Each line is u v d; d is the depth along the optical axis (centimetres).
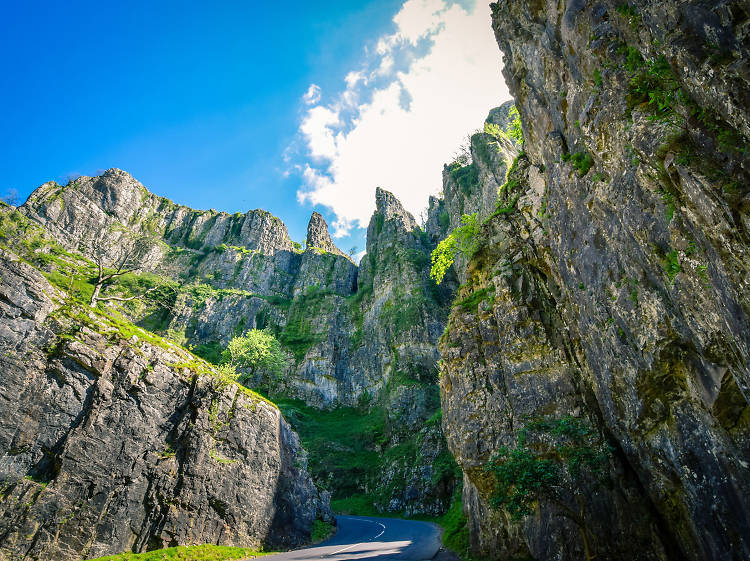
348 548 2541
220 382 2688
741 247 820
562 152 1769
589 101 1418
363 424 7350
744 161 809
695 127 938
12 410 1744
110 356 2152
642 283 1255
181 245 13312
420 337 7919
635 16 1195
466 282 2828
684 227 1001
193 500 2184
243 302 10625
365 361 9138
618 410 1526
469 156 10419
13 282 1930
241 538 2350
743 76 811
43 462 1781
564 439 1753
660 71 1067
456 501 4103
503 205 2806
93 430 1948
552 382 1948
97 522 1819
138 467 2059
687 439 1212
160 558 1847
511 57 2308
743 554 1031
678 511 1330
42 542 1642
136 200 13300
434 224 11250
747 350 839
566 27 1584
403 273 9512
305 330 10269
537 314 2142
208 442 2395
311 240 15600
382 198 13388
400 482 5062
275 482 2792
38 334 1933
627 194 1238
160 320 9231
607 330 1494
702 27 907
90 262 9100
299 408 8169
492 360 2239
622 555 1461
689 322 1056
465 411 2216
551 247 1967
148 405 2219
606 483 1581
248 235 13850
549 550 1616
